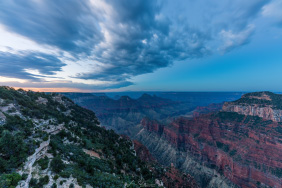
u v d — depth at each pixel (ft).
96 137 257.96
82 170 124.16
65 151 141.69
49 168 102.73
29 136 136.15
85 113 409.90
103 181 118.21
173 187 245.04
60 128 203.10
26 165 95.55
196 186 302.45
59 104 344.49
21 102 213.87
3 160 86.12
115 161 199.52
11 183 74.74
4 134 97.91
